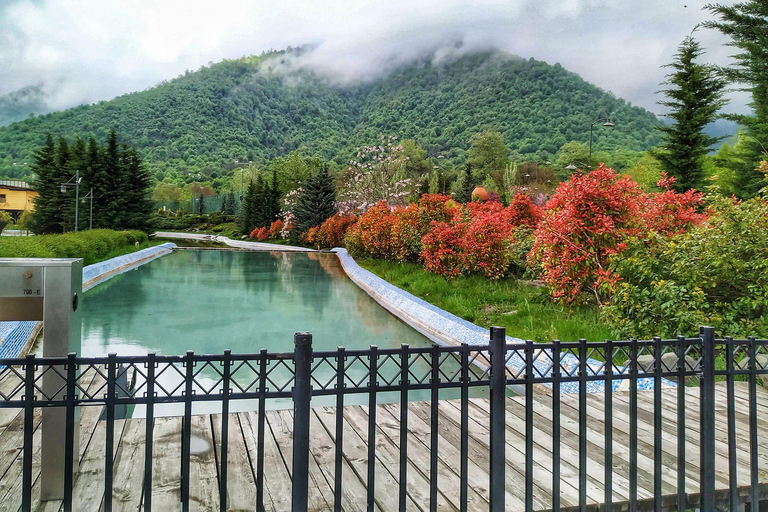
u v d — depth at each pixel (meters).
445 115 149.50
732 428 2.55
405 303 9.23
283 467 2.84
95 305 9.59
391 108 178.75
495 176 60.03
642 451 3.15
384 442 3.26
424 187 43.25
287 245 35.41
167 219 59.94
